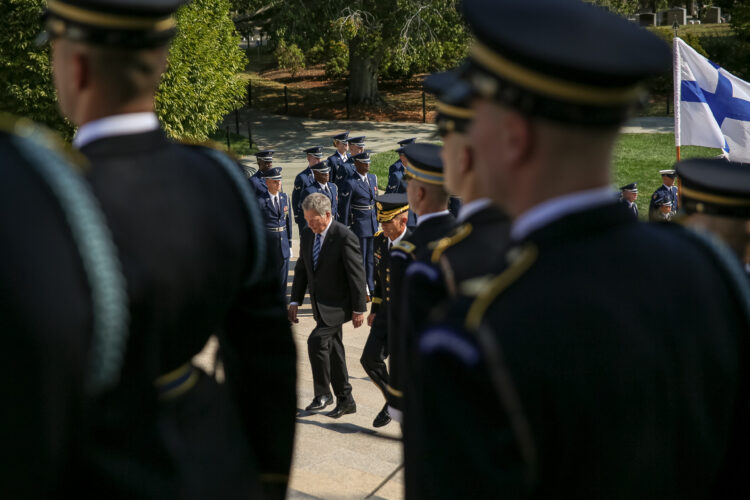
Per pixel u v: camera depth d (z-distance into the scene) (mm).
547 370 1121
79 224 1194
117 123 1428
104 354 1246
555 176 1193
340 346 6691
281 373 1798
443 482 1141
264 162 10758
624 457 1147
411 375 1543
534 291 1169
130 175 1397
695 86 9297
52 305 1129
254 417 1825
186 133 17438
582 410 1122
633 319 1162
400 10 25719
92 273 1194
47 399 1140
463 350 1146
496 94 1185
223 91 17969
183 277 1416
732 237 2242
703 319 1235
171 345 1444
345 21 24438
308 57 36875
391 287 3191
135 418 1385
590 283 1167
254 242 1661
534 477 1119
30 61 15203
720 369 1251
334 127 28484
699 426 1224
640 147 25750
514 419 1112
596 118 1151
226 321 1776
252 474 1692
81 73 1400
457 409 1141
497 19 1166
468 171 1479
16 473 1143
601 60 1105
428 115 30078
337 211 12633
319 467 5195
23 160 1186
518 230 1253
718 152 24719
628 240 1234
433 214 3211
